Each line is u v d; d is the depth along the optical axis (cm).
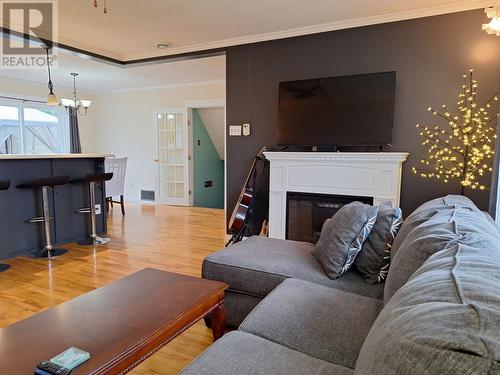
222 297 173
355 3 289
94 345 120
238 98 393
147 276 187
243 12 307
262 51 376
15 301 251
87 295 161
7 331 128
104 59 431
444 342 52
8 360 110
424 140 314
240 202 363
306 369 107
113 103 747
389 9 301
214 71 548
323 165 339
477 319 55
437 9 297
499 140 281
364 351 74
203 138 737
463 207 172
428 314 61
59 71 547
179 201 707
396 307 73
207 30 352
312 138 350
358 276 189
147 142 723
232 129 399
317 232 353
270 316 139
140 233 463
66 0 282
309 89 347
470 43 293
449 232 120
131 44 399
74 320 137
